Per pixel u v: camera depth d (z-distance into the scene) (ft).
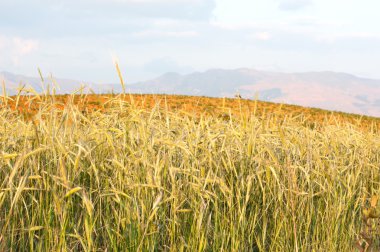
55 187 10.30
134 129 13.55
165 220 12.55
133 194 11.73
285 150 15.14
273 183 14.74
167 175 12.84
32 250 10.47
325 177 15.78
